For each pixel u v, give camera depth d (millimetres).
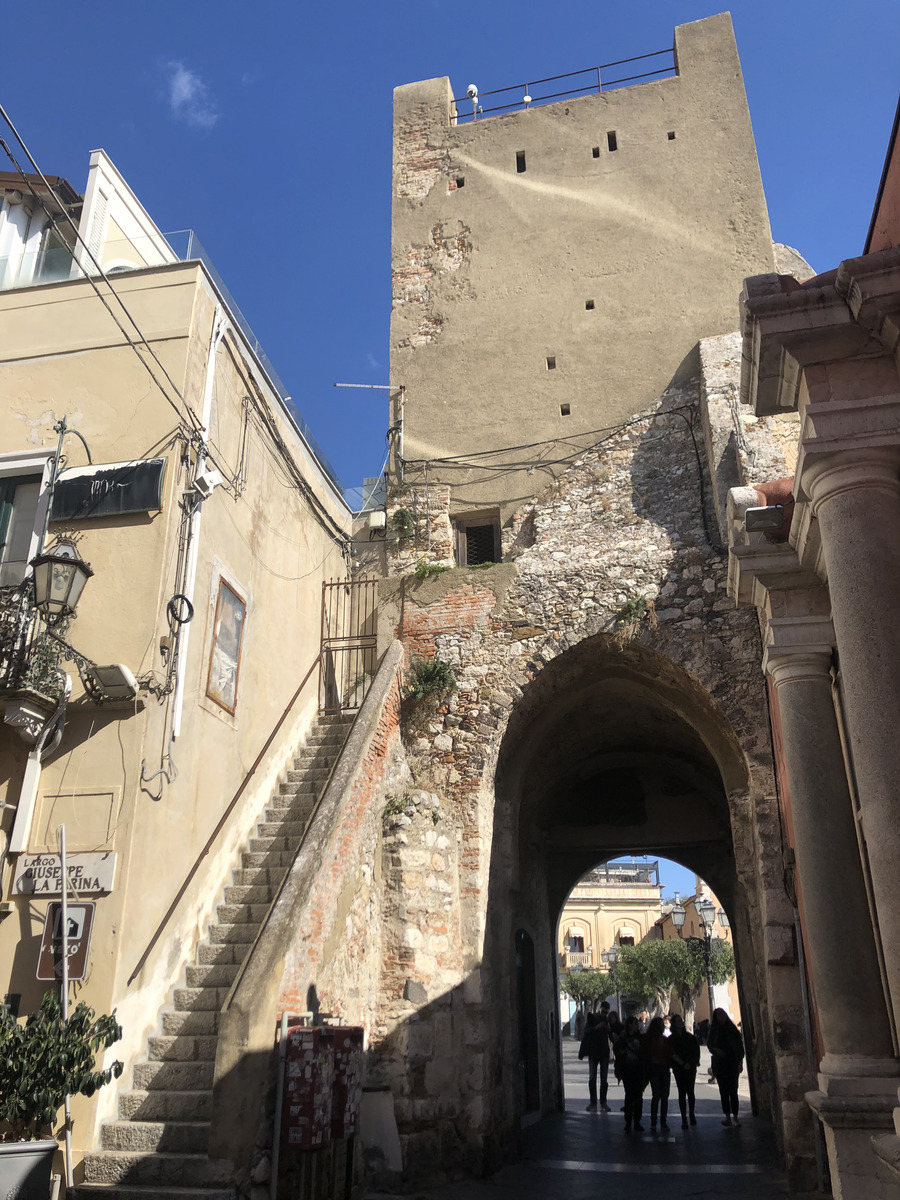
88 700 8172
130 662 8320
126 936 7547
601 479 13203
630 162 15469
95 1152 6789
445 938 10211
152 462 8992
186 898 8648
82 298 10055
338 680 13672
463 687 11742
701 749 14430
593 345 14273
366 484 15914
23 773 8031
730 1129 13234
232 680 10086
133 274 10031
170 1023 7957
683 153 15297
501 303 14992
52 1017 6477
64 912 7160
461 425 14266
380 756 10453
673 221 14859
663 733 14836
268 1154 6676
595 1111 16234
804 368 5281
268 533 11516
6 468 9422
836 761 6262
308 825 8891
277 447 12031
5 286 10539
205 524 9648
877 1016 5699
